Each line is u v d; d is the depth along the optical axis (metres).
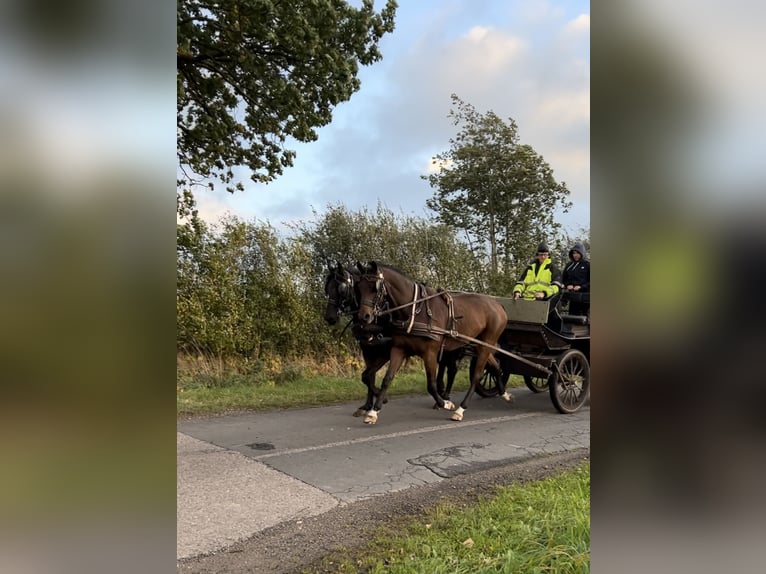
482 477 4.90
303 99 10.45
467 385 10.35
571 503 3.95
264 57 9.82
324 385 9.60
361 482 4.69
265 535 3.62
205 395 8.35
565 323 8.45
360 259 12.49
